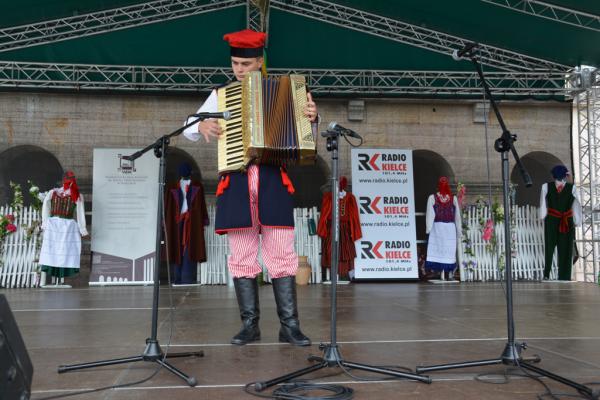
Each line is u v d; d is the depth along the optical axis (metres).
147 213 10.17
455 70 11.01
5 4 8.79
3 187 11.66
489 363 2.78
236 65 3.65
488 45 10.25
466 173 11.92
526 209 11.45
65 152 11.16
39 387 2.50
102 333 4.17
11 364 1.58
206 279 10.46
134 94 11.17
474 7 9.01
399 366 2.90
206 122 3.36
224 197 3.62
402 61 10.85
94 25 9.77
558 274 10.90
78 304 6.45
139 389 2.46
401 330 4.25
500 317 5.09
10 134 11.05
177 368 2.88
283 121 3.23
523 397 2.32
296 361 3.05
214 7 9.54
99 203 10.09
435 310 5.68
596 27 9.07
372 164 10.84
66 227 9.55
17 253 9.77
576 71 11.02
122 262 10.04
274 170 3.59
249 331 3.68
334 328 2.79
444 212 10.77
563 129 12.09
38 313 5.53
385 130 11.80
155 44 10.25
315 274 10.69
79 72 10.75
